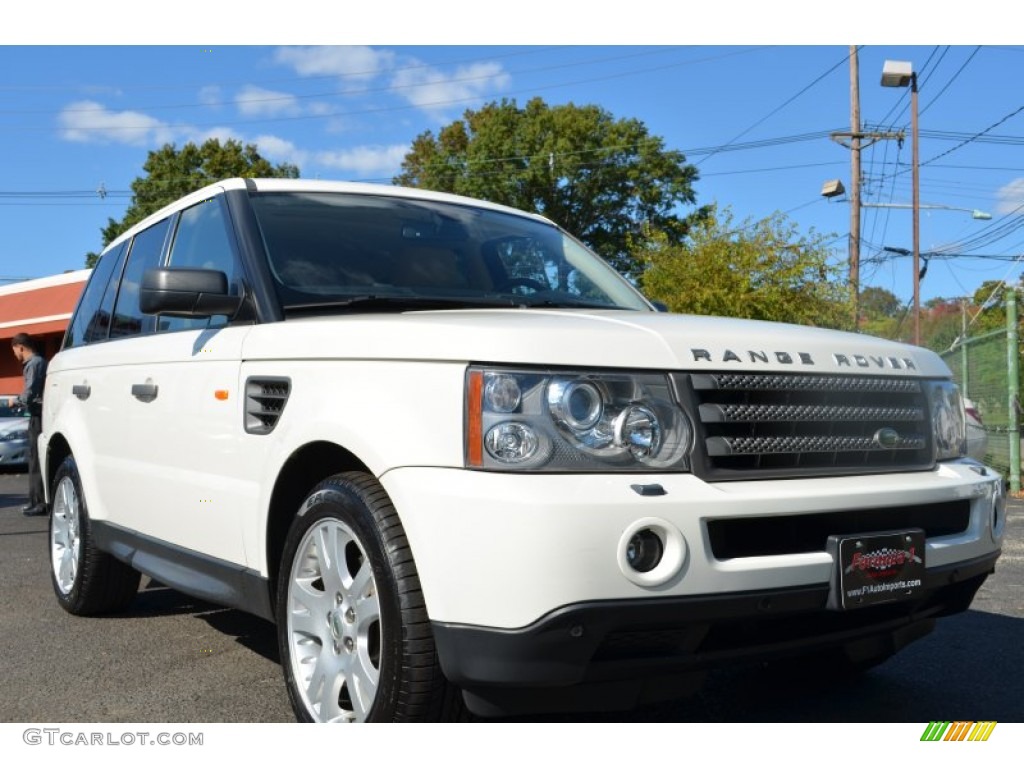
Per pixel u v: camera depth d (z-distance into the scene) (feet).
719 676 13.48
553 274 14.40
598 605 8.05
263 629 16.10
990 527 10.87
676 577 8.33
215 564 12.07
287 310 11.66
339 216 13.58
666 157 116.67
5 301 93.97
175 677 13.38
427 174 122.52
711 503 8.53
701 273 51.62
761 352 9.64
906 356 11.02
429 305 12.37
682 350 9.21
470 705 8.68
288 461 10.54
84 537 16.28
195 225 14.38
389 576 8.95
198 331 13.07
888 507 9.71
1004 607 17.44
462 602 8.31
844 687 12.98
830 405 9.87
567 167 114.52
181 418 12.96
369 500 9.33
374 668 9.57
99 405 15.99
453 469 8.60
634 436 8.69
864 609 9.95
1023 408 41.14
